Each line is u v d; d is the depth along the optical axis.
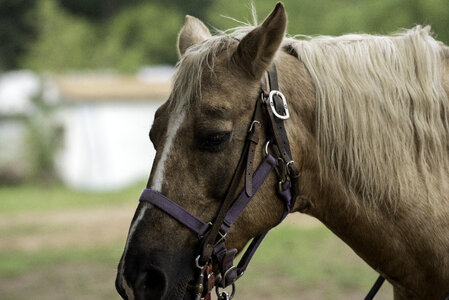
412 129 4.32
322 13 38.00
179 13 71.19
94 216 24.72
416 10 27.84
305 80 4.41
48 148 38.06
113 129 36.66
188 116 4.05
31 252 17.66
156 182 4.04
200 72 4.08
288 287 12.73
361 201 4.35
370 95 4.33
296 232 19.58
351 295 11.95
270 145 4.19
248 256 4.39
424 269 4.31
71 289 13.40
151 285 3.97
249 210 4.16
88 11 74.25
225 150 4.05
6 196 32.75
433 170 4.31
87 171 36.66
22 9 67.44
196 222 4.03
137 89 37.59
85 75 49.16
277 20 4.00
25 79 43.59
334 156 4.36
